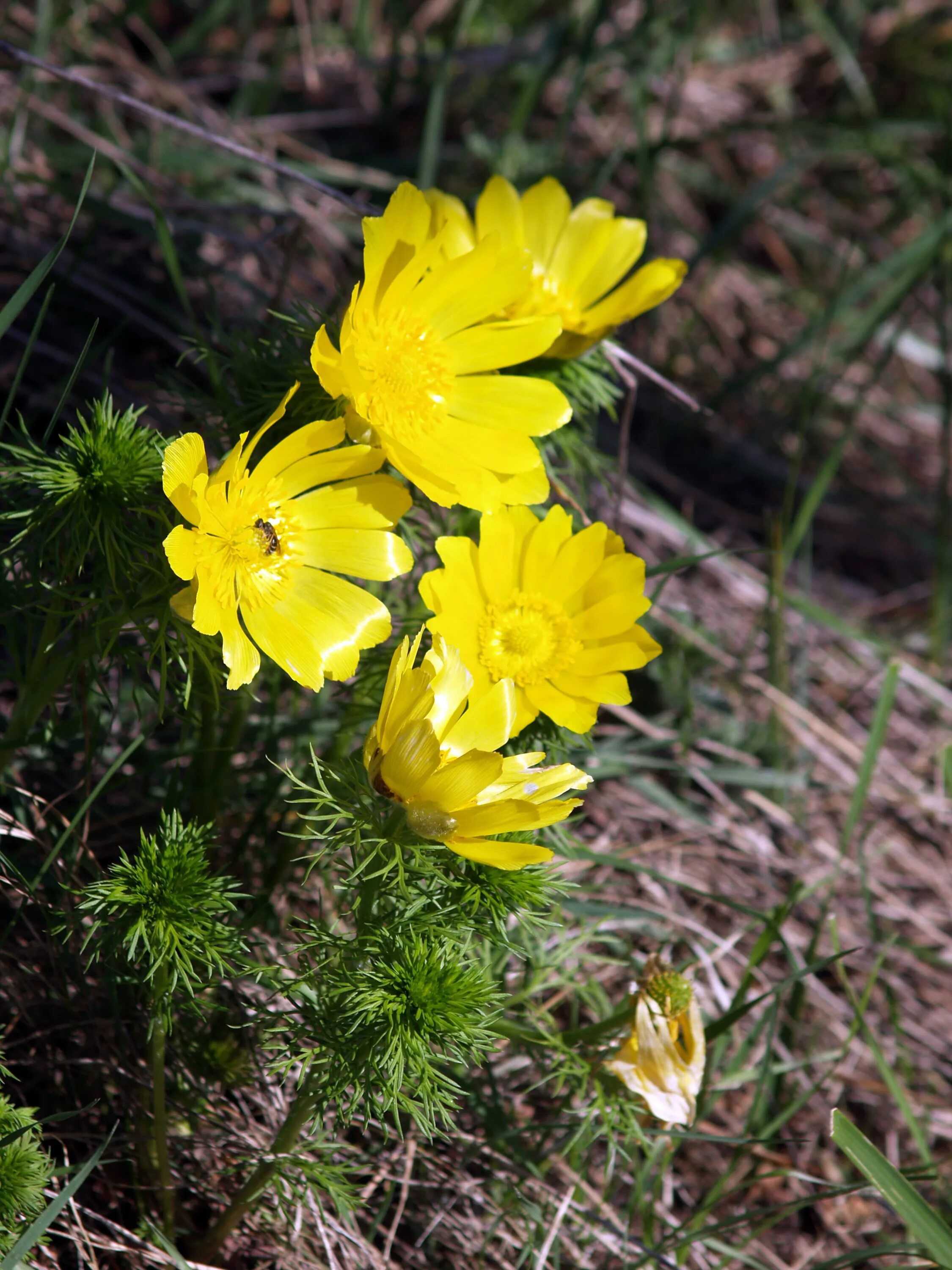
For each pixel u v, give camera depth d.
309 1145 0.43
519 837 0.41
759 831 0.63
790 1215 0.53
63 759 0.50
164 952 0.38
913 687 0.73
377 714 0.46
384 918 0.40
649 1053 0.43
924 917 0.63
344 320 0.41
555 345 0.46
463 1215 0.48
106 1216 0.44
